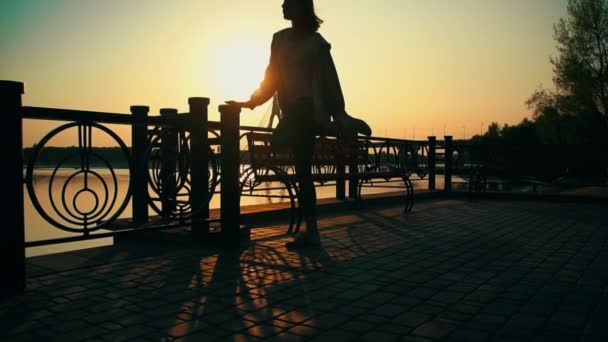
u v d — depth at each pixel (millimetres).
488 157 10578
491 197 9906
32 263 3570
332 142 5793
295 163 4328
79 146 3082
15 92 2711
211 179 4406
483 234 5047
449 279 3111
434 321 2277
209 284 2990
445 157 10586
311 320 2299
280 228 5465
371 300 2639
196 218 4355
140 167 3510
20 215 2760
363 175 6297
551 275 3225
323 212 7086
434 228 5492
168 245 4348
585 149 9977
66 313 2408
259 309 2479
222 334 2109
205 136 4344
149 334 2107
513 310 2447
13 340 2027
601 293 2775
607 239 4730
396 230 5324
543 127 28922
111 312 2426
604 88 26203
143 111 4801
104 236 3275
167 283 3012
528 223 5941
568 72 26750
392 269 3402
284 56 4465
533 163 10359
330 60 4461
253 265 3539
